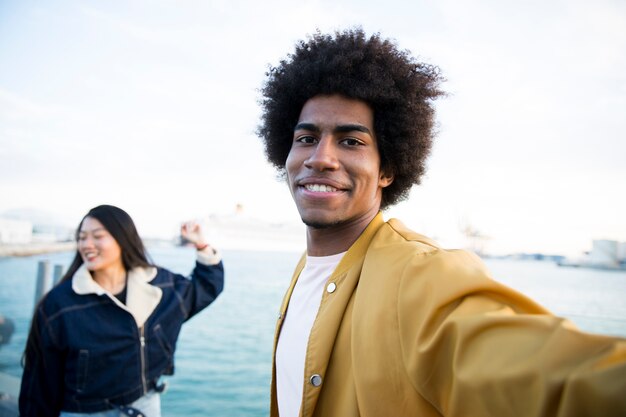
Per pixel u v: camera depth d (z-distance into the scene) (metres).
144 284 2.77
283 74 1.76
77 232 2.79
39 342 2.53
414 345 0.91
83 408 2.51
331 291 1.26
